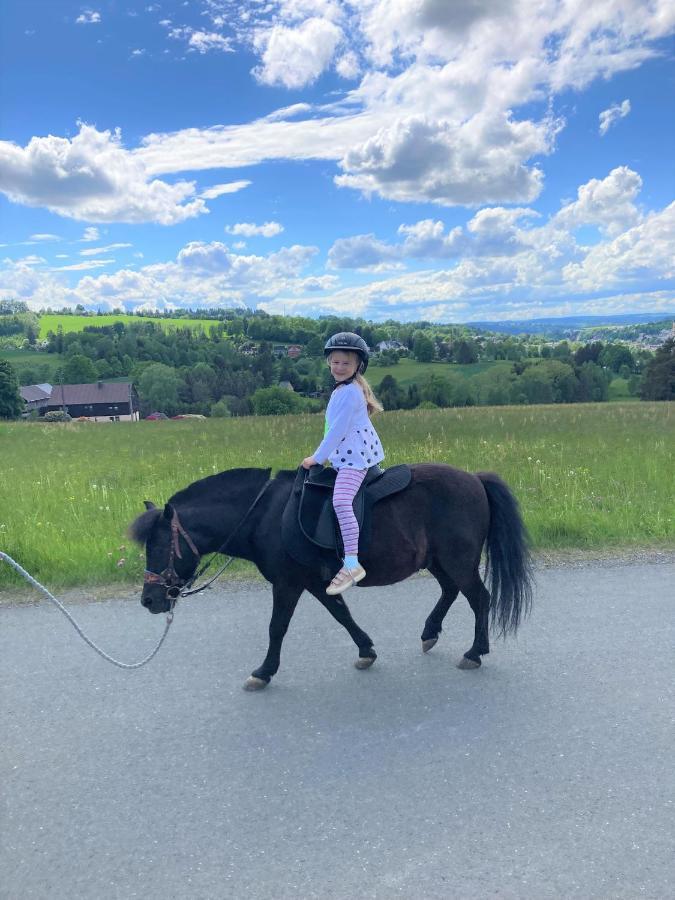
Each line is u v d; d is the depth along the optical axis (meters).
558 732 3.66
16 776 3.36
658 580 6.06
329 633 5.09
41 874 2.70
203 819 3.01
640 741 3.55
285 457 14.03
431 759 3.44
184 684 4.31
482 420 22.17
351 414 4.02
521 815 2.98
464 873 2.63
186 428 24.16
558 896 2.51
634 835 2.83
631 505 8.29
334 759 3.46
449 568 4.43
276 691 4.21
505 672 4.40
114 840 2.89
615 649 4.67
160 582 4.12
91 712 3.97
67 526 8.00
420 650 4.78
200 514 4.27
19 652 4.82
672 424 19.58
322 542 4.02
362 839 2.85
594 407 29.38
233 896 2.55
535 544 7.17
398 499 4.25
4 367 75.19
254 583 6.27
